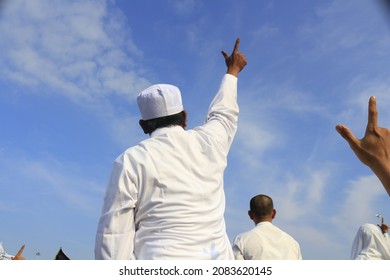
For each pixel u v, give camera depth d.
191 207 2.79
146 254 2.73
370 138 1.60
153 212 2.77
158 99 3.07
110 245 2.71
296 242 5.12
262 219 5.23
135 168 2.81
